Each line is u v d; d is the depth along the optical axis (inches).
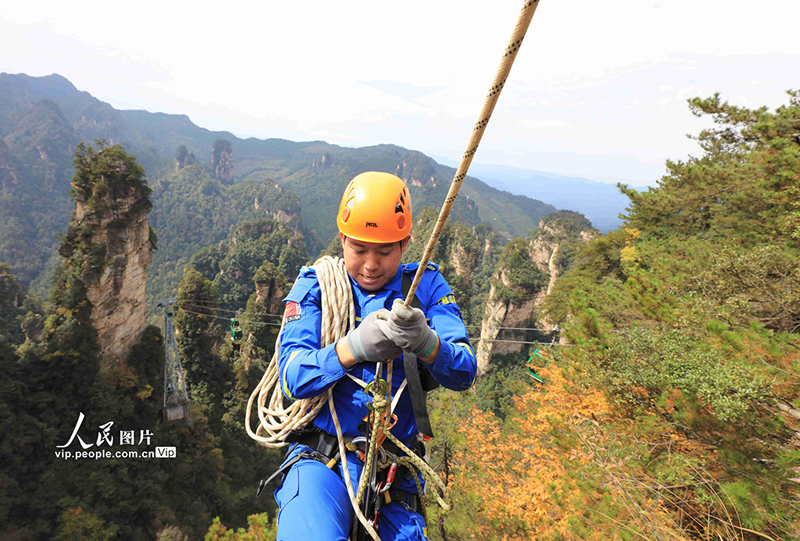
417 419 55.7
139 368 2359.7
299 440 62.7
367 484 56.4
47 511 1646.2
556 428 343.0
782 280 361.7
